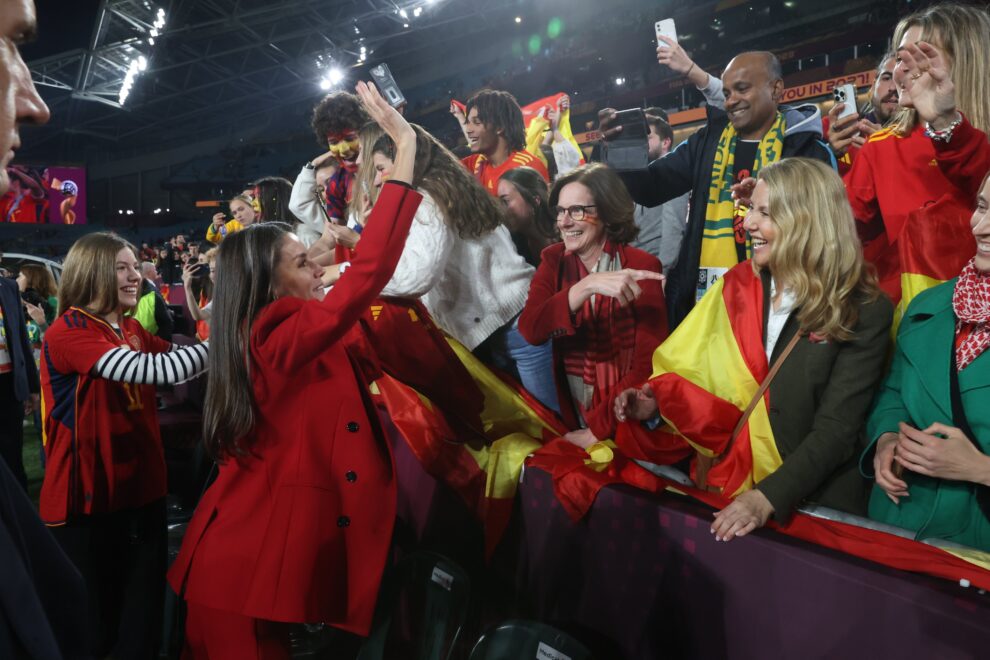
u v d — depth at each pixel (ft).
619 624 5.47
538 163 9.39
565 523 6.07
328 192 10.85
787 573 4.18
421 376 6.81
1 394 11.28
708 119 7.70
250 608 4.97
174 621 8.38
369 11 80.79
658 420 5.69
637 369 6.28
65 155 122.01
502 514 6.71
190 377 7.07
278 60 95.04
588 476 5.86
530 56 76.33
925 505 4.38
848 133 6.82
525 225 8.54
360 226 8.77
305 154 99.60
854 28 39.99
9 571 2.06
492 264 7.16
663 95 46.47
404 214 5.21
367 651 6.33
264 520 5.18
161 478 7.97
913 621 3.55
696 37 49.01
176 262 36.76
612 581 5.55
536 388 7.43
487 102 9.35
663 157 7.93
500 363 7.63
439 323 7.37
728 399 5.09
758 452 4.88
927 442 4.04
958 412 4.21
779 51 41.52
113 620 7.79
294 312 5.31
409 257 6.46
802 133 7.04
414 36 87.71
